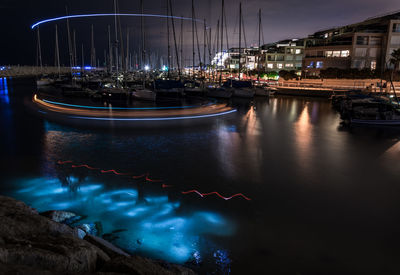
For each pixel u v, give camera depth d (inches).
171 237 332.8
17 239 178.5
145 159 626.8
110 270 178.1
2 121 1008.9
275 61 3403.1
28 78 3964.1
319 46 2628.0
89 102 1585.9
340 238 341.7
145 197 439.8
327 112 1341.0
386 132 921.5
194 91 1915.6
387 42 2298.2
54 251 170.9
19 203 250.8
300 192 470.6
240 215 391.2
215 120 1104.2
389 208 419.5
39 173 530.0
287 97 2017.7
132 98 1673.2
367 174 553.3
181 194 454.9
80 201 420.5
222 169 571.8
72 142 752.3
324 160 634.8
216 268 281.9
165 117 1147.3
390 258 306.8
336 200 443.5
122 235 333.7
